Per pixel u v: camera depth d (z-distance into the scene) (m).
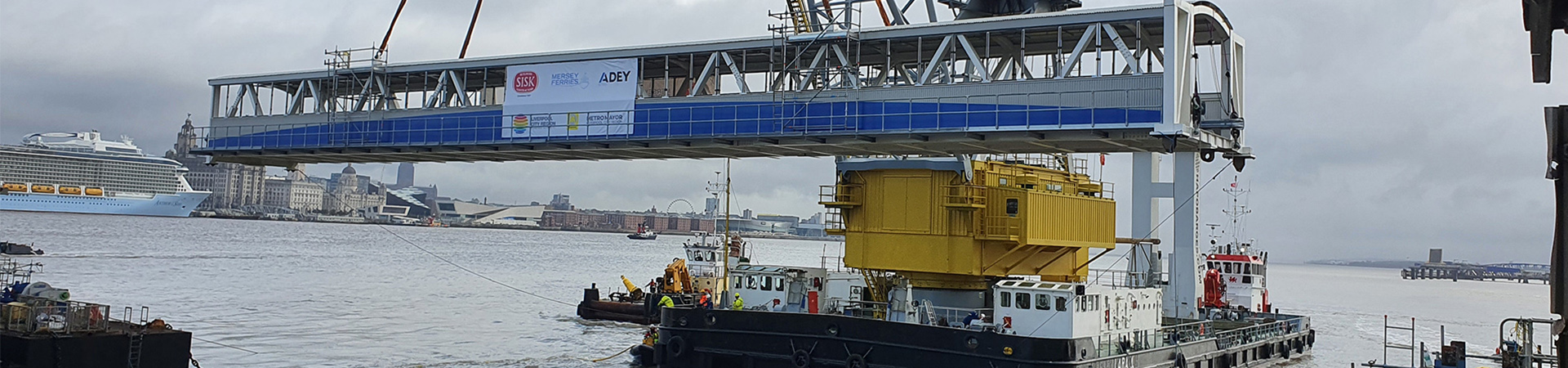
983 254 46.22
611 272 169.50
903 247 47.31
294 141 53.81
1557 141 8.86
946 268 46.22
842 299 47.47
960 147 41.59
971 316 42.41
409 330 74.38
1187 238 54.25
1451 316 119.44
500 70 50.97
